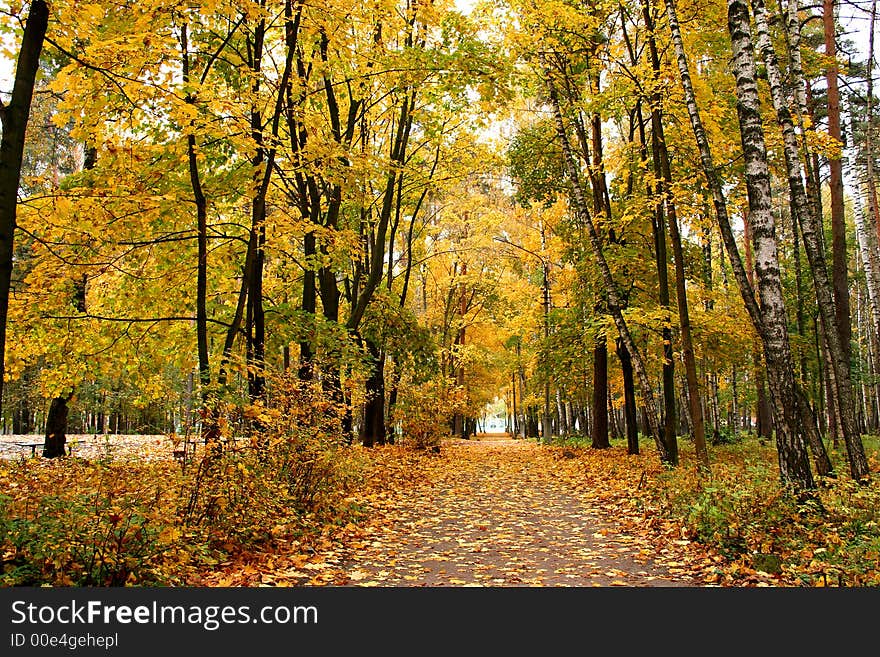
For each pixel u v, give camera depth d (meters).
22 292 8.79
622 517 8.34
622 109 14.94
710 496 6.92
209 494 5.95
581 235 16.97
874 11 11.54
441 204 23.98
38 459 9.81
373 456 13.73
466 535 7.38
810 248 9.78
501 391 49.16
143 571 4.53
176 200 8.38
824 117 17.11
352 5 8.52
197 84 6.71
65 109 6.89
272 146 7.91
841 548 5.25
